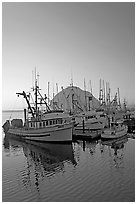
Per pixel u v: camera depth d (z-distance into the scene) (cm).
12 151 4450
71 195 2041
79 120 6425
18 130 6281
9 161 3547
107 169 2817
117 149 4069
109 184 2278
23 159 3669
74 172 2752
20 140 6112
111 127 5534
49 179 2528
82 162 3238
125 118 8900
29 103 6203
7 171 2942
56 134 4906
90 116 6369
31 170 2959
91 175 2597
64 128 4831
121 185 2241
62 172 2783
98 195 2012
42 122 5353
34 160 3569
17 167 3147
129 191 2083
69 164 3167
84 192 2098
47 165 3195
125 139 5122
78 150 4172
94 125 6281
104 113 7131
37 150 4425
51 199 1964
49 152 4147
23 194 2111
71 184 2325
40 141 5244
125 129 5634
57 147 4619
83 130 5812
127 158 3366
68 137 4853
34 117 5922
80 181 2405
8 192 2172
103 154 3706
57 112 5309
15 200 1975
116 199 1912
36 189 2230
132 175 2550
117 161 3206
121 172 2670
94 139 5366
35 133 5388
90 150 4103
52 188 2236
